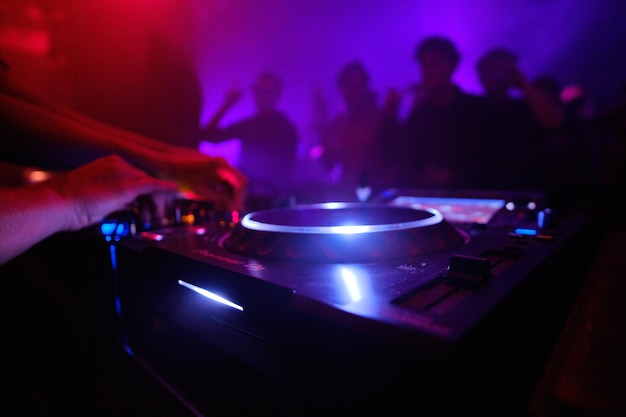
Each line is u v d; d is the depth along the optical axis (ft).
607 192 3.40
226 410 1.40
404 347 0.88
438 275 1.34
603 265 1.84
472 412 0.87
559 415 0.72
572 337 1.05
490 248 1.78
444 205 3.17
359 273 1.40
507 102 4.89
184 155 3.00
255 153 7.89
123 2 6.29
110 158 2.18
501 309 1.06
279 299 1.25
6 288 3.34
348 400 1.00
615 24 4.84
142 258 2.03
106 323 2.31
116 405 1.98
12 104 2.52
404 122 5.88
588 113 4.65
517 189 4.41
